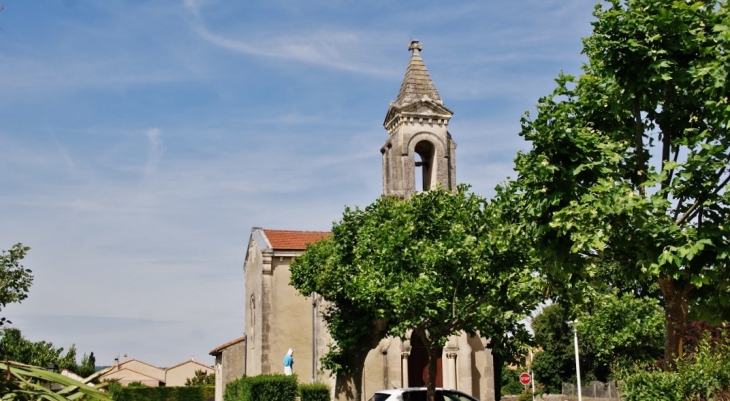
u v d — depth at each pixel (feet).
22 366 19.47
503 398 194.49
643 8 47.03
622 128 52.03
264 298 140.05
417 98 132.98
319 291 109.09
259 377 111.24
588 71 54.08
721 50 44.70
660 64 45.29
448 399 89.97
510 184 50.98
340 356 111.04
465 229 86.58
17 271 94.43
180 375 362.94
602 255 48.06
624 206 42.96
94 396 19.38
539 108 50.72
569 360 185.47
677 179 44.34
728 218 44.09
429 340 89.56
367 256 94.84
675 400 48.44
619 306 127.13
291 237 150.20
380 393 88.99
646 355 131.23
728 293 44.75
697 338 95.45
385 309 90.94
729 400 47.32
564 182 47.03
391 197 104.01
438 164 131.13
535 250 50.21
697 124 48.75
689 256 41.34
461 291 87.25
